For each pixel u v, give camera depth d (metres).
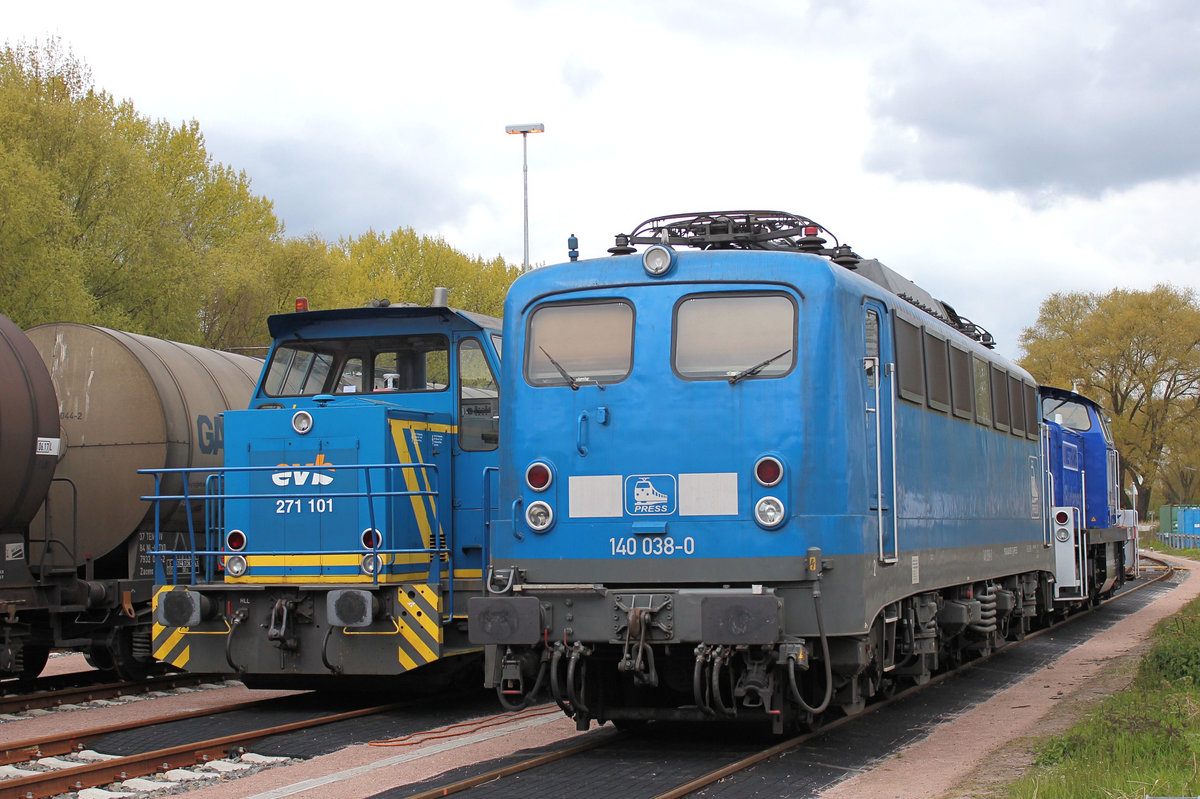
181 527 13.65
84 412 13.31
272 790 7.70
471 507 11.84
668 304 8.63
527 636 8.30
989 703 11.58
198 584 11.24
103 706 11.70
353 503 11.09
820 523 8.16
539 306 8.98
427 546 11.28
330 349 12.41
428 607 10.80
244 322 41.56
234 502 11.54
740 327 8.52
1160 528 72.31
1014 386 14.78
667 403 8.47
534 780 7.80
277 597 11.06
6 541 11.99
